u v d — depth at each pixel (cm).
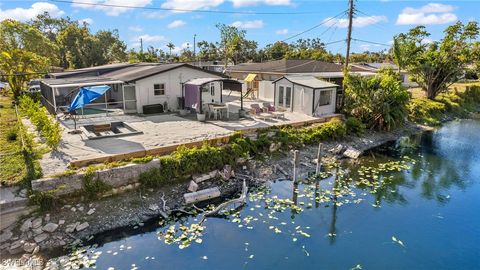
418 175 1684
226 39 5616
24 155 1388
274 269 923
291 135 1938
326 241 1070
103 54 6956
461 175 1689
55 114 2266
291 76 2667
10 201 1071
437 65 3594
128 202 1234
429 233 1130
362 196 1423
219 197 1359
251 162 1652
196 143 1589
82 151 1465
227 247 1022
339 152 1962
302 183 1537
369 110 2378
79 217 1128
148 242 1043
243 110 2369
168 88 2512
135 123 2081
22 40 4428
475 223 1200
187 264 937
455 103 3778
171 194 1328
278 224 1164
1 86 4119
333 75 3036
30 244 1002
